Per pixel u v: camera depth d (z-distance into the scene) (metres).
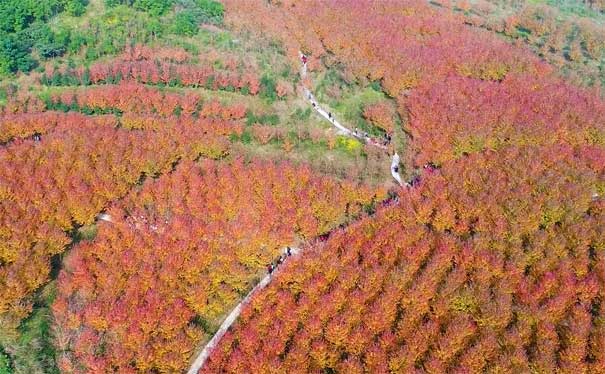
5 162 132.75
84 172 133.12
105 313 106.19
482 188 134.88
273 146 153.88
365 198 134.00
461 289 112.38
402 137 159.88
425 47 189.75
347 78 177.38
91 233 126.31
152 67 167.25
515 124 154.88
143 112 154.88
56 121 147.50
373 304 109.06
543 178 136.38
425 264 118.75
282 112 165.38
